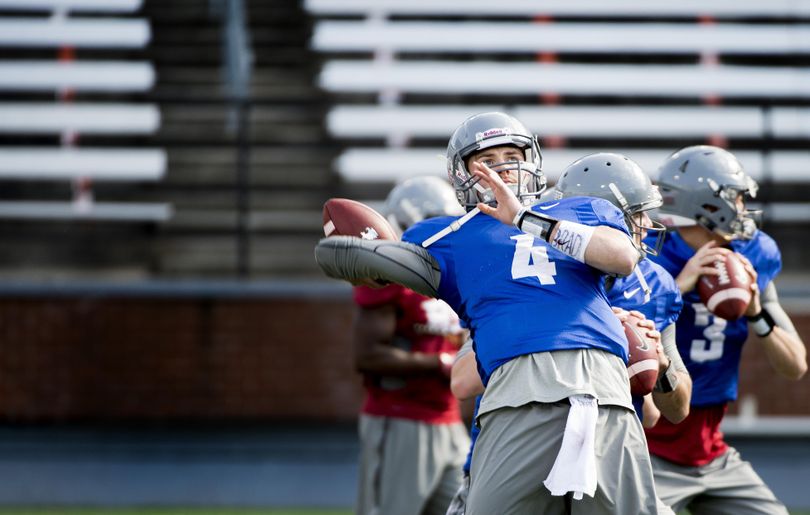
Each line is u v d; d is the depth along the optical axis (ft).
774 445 107.55
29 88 140.67
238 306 109.60
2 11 147.13
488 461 39.17
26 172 134.92
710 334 54.29
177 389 108.68
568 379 38.52
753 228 54.65
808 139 136.77
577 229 38.91
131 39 147.33
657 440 55.21
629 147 138.72
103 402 108.17
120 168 135.23
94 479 106.32
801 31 149.18
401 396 64.39
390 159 138.00
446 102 141.49
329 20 151.74
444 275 42.01
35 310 108.37
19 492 105.81
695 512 58.03
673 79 146.51
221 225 128.26
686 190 54.19
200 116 139.23
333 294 109.60
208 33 149.79
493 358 39.75
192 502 106.11
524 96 140.77
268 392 109.09
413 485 63.98
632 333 42.68
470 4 152.35
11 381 107.76
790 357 55.62
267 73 144.77
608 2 150.92
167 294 108.99
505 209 40.14
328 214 45.60
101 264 125.90
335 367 109.40
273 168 134.92
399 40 149.89
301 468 107.14
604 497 38.42
